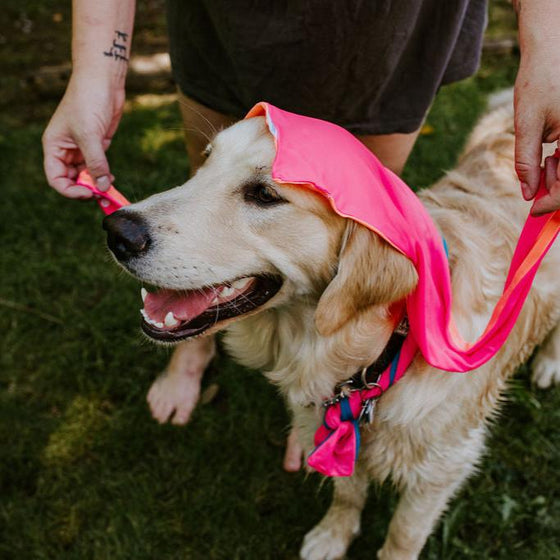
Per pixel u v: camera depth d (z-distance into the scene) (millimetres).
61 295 3359
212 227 1738
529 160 1404
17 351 3107
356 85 2047
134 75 4684
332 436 1929
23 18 5551
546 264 2307
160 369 3053
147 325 1823
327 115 2156
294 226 1695
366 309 1739
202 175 1807
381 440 2041
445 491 2148
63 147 1986
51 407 2918
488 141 2578
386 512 2561
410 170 3900
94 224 3695
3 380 2996
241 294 1843
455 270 1901
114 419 2871
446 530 2443
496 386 2234
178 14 2160
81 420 2867
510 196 2340
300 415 2176
